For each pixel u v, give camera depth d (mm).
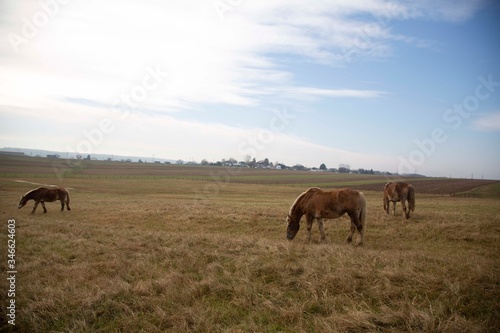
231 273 7762
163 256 9438
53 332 5543
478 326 5238
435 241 14125
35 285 7184
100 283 7309
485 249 12648
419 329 5293
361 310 5863
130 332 5527
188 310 6016
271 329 5562
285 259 8508
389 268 7457
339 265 7898
